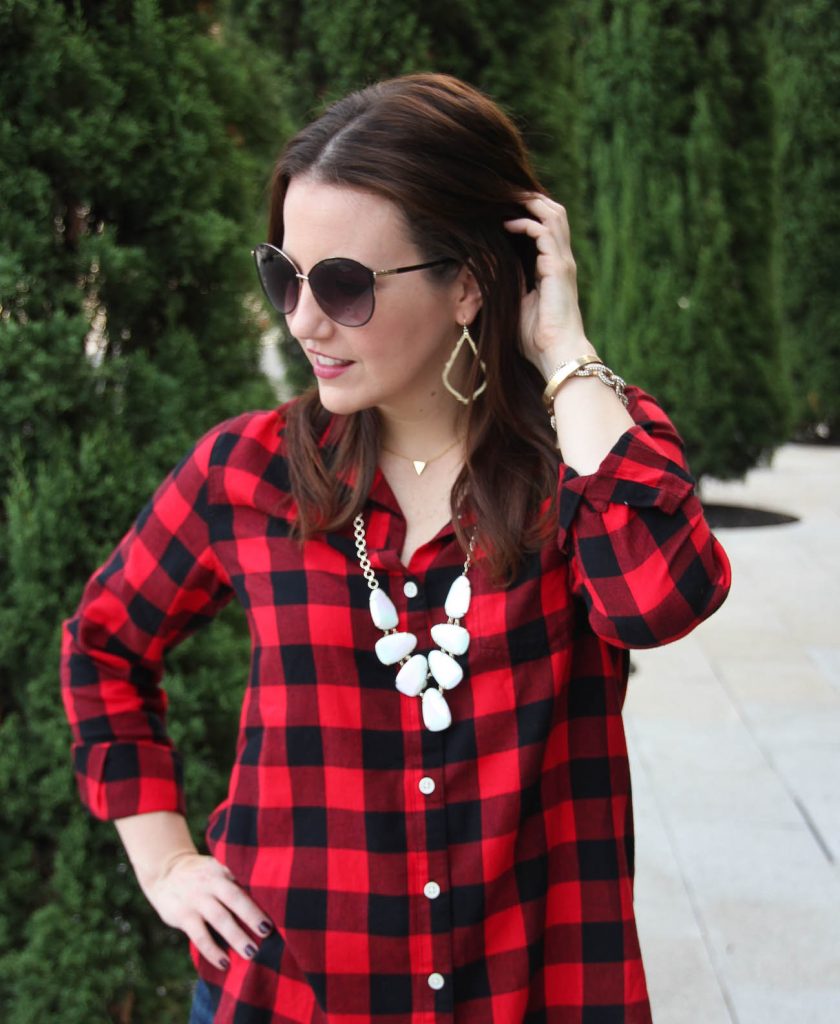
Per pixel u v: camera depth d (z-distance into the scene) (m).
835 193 10.46
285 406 1.35
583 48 7.87
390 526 1.24
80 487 1.86
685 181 7.68
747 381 7.79
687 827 3.53
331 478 1.24
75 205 1.89
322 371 1.21
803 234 10.64
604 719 1.27
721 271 7.63
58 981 1.94
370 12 3.74
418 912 1.19
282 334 2.34
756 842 3.43
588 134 7.93
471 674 1.20
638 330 7.82
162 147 1.90
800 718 4.40
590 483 1.17
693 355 7.74
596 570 1.17
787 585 6.38
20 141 1.77
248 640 2.16
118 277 1.87
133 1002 2.12
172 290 2.02
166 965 2.08
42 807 1.94
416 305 1.19
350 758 1.21
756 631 5.54
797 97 10.34
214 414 2.02
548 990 1.22
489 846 1.18
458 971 1.19
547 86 4.09
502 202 1.23
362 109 1.18
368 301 1.15
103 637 1.40
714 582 1.17
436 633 1.19
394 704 1.21
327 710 1.21
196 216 1.93
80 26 1.80
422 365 1.22
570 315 1.25
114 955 1.98
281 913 1.21
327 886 1.20
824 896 3.13
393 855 1.19
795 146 10.46
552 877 1.23
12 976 1.95
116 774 1.38
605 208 7.90
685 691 4.73
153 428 1.94
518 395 1.29
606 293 7.97
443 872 1.18
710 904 3.10
